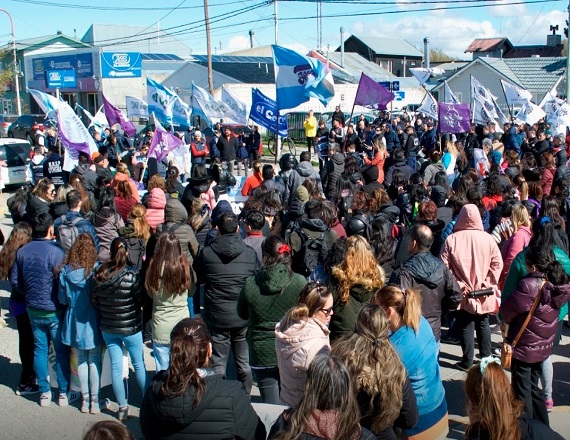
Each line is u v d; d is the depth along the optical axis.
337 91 38.06
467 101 41.25
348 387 3.02
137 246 6.81
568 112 19.50
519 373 5.09
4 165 19.73
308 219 6.60
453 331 7.23
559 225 7.16
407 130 21.06
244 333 5.72
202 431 3.43
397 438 4.18
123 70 37.88
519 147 18.52
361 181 9.97
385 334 3.70
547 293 4.93
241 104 17.38
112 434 2.81
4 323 8.45
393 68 80.06
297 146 32.72
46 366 6.14
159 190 8.14
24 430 5.69
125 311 5.58
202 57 47.47
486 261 6.31
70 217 6.79
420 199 8.66
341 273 4.88
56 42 51.97
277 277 4.97
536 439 3.19
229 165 19.69
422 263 5.39
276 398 5.11
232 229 5.63
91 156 11.78
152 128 22.41
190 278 5.70
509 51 72.06
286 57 13.83
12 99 50.53
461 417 5.76
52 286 5.89
